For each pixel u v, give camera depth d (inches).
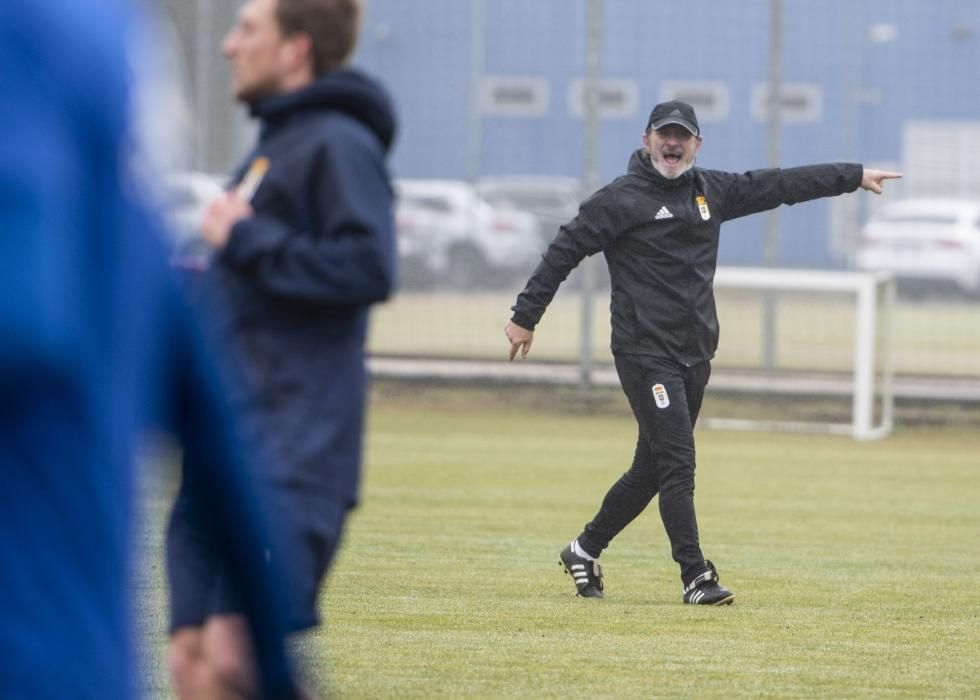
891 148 2829.7
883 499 1520.7
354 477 463.8
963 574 1095.6
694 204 944.9
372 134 473.7
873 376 2101.4
